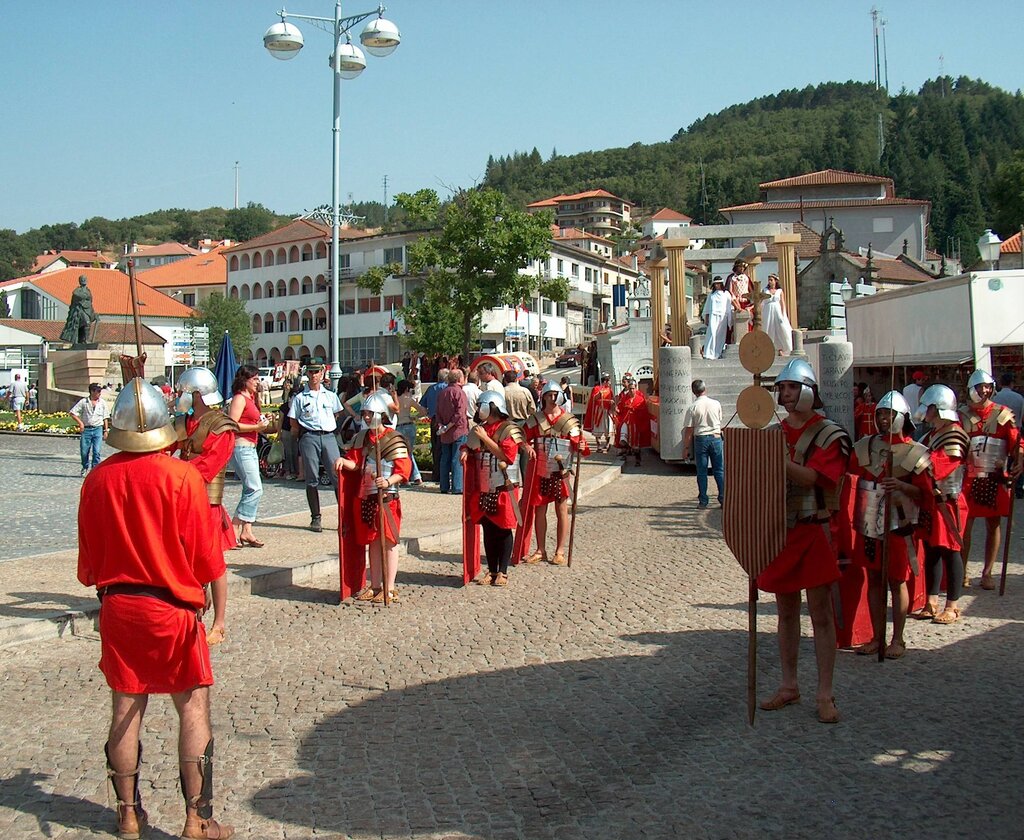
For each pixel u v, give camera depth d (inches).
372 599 360.2
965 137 5585.6
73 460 936.3
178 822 177.2
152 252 5403.5
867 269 2164.1
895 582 279.9
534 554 436.8
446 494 651.5
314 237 2928.2
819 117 7829.7
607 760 204.7
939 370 789.2
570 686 255.6
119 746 168.4
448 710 237.6
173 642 165.8
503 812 180.1
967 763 200.7
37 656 282.2
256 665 277.9
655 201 6624.0
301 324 2987.2
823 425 227.0
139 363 212.1
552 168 7800.2
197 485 169.5
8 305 3105.3
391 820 177.2
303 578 393.4
